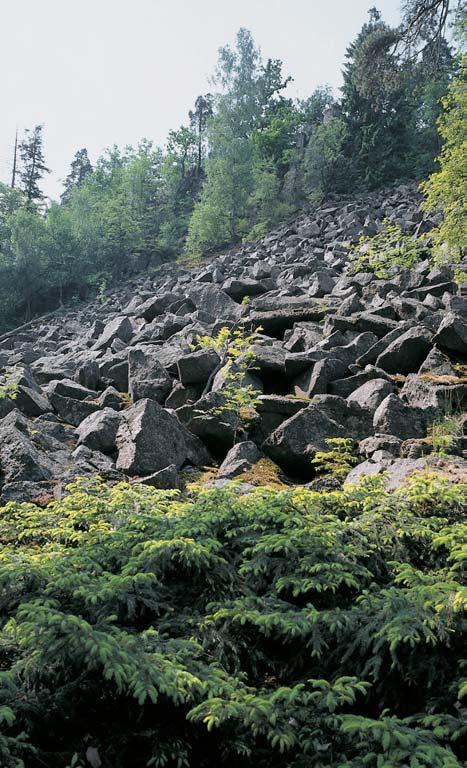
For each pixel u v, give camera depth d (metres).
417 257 16.41
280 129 49.62
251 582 4.25
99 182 60.31
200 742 3.31
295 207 41.06
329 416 8.24
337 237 24.62
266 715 2.97
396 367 9.65
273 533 4.48
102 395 10.24
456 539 4.16
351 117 44.88
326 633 3.65
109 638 3.12
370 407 8.37
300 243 25.02
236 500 4.93
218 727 3.21
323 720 3.00
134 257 43.78
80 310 35.09
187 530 4.37
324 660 3.65
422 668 3.33
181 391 9.89
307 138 51.91
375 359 9.91
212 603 3.91
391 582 4.10
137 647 3.24
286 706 3.10
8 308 43.22
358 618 3.63
